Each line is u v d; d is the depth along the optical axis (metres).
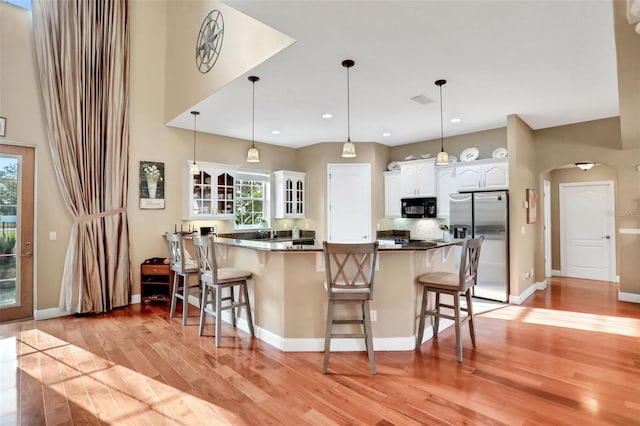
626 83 3.44
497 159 5.08
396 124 5.30
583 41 2.82
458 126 5.43
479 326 3.92
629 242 5.00
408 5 2.34
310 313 3.27
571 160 5.36
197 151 5.60
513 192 4.93
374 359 2.99
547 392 2.45
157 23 5.23
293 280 3.27
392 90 3.88
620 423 2.09
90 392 2.48
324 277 3.26
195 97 4.40
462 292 3.17
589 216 6.78
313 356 3.12
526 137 5.35
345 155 3.67
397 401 2.35
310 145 6.73
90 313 4.42
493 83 3.70
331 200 6.51
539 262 5.81
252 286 3.68
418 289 3.41
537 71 3.40
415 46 2.90
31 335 3.65
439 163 4.02
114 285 4.68
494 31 2.67
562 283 6.35
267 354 3.16
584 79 3.60
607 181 6.58
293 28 2.62
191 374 2.75
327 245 2.71
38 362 2.98
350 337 2.79
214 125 5.30
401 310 3.27
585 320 4.13
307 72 3.41
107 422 2.13
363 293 2.75
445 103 4.33
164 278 5.03
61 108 4.24
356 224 6.50
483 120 5.11
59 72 4.22
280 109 4.55
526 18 2.49
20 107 4.08
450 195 5.57
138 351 3.22
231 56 3.66
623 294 5.05
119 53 4.77
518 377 2.68
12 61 4.04
